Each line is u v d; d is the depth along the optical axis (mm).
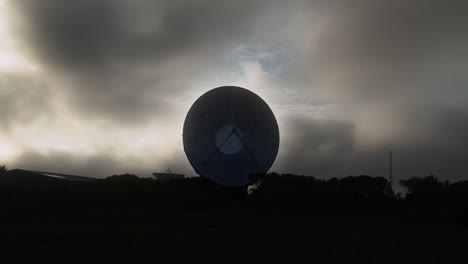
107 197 59344
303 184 63188
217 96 62719
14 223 33875
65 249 22453
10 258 20125
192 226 35906
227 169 61500
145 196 60844
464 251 25156
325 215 55719
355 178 64688
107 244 24125
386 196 63562
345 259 21766
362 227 40625
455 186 64625
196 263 20094
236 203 62156
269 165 63219
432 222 49406
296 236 30875
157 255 21453
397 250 24750
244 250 23500
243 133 62656
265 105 63969
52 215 40656
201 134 61250
